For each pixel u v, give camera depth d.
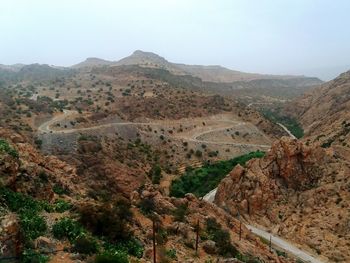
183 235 46.41
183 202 60.62
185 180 125.50
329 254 74.44
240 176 97.31
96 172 108.19
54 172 56.03
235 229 62.00
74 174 64.94
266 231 85.69
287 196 93.12
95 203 40.78
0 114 140.88
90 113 162.38
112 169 111.88
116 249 33.94
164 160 143.38
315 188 91.75
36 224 32.06
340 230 79.25
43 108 163.38
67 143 126.75
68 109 174.25
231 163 137.75
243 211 91.38
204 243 45.16
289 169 95.75
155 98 191.50
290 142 98.69
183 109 184.62
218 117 185.62
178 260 38.97
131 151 141.00
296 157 97.06
